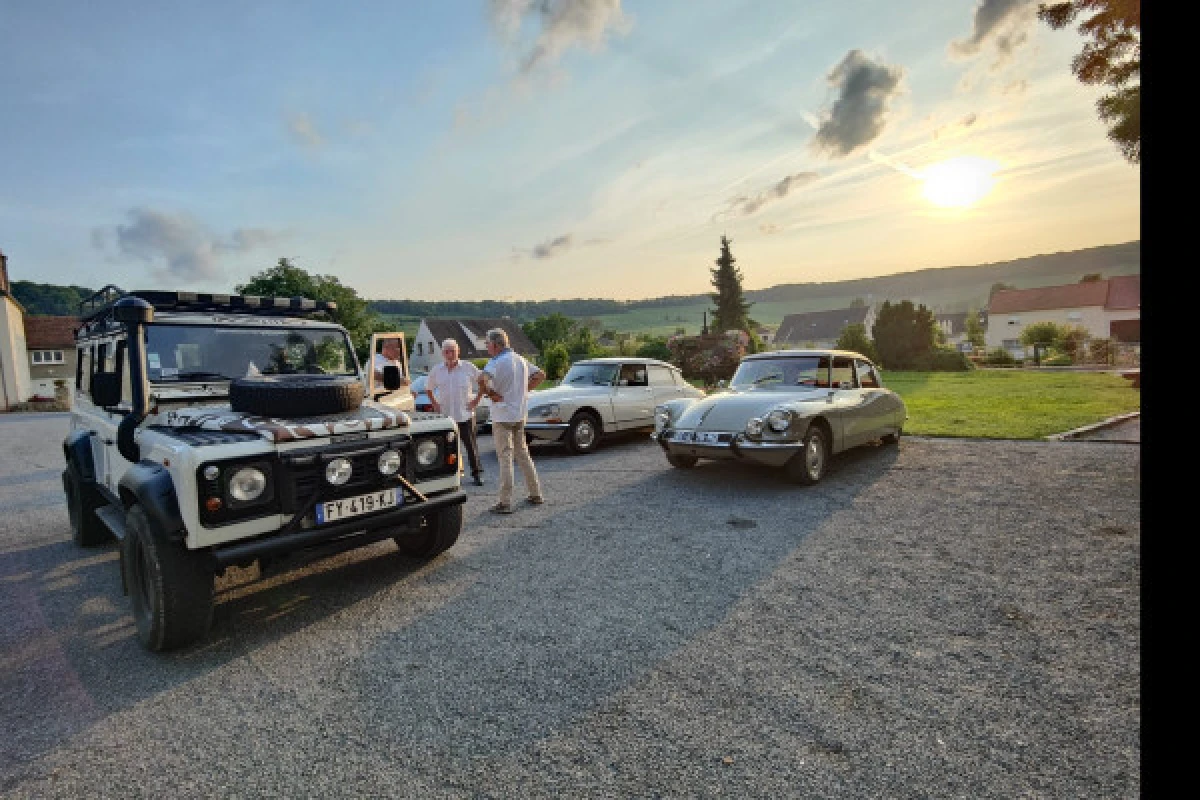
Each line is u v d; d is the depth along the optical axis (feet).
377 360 21.95
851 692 9.04
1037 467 22.80
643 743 8.07
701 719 8.54
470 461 24.90
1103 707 8.39
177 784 7.77
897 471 23.49
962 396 49.24
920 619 11.30
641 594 13.08
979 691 8.92
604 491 22.63
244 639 11.81
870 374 26.89
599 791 7.23
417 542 15.83
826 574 13.69
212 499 10.93
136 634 12.42
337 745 8.41
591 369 34.24
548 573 14.57
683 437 22.43
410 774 7.72
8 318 116.78
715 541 16.37
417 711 9.11
